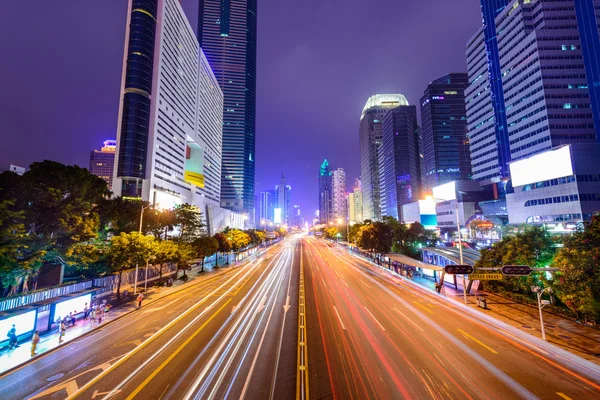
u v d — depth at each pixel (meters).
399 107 193.00
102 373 14.57
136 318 24.25
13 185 26.12
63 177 28.09
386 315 24.55
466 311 25.94
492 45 118.31
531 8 95.25
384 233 65.69
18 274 24.83
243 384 13.27
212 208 121.38
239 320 23.28
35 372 14.80
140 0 87.50
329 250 102.12
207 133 140.12
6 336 18.08
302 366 15.05
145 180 83.44
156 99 87.94
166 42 95.06
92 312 22.97
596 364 15.08
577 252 21.03
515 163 77.38
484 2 123.50
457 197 111.38
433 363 15.38
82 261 29.11
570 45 88.62
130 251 31.11
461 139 165.75
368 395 12.28
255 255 83.81
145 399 12.19
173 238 50.69
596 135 83.38
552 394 12.51
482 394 12.45
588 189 60.72
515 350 17.19
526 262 27.70
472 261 41.72
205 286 38.47
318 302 29.23
